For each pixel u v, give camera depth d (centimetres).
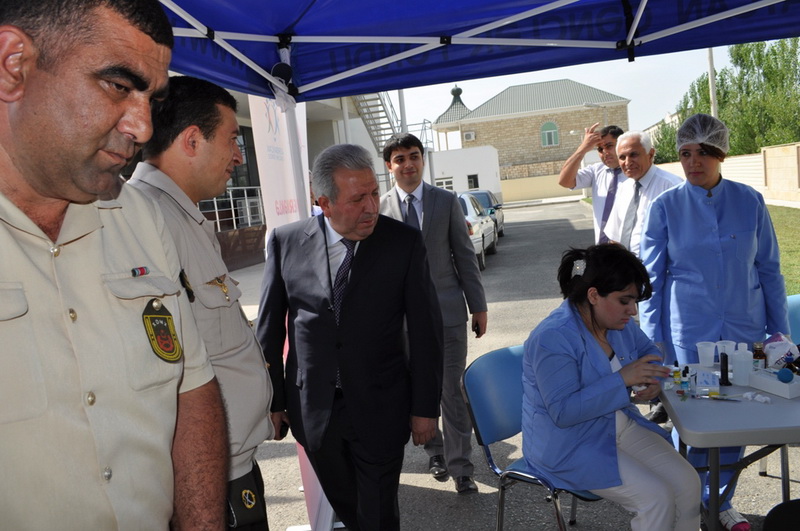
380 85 356
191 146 189
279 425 280
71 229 104
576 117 4528
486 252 1468
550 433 250
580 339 250
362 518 254
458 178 2589
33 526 96
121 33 92
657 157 3503
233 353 194
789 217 1447
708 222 317
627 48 337
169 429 115
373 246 250
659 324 345
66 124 90
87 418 100
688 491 245
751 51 2652
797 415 223
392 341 253
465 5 311
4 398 93
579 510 337
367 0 292
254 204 1778
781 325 325
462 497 361
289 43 318
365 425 247
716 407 236
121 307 109
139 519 107
